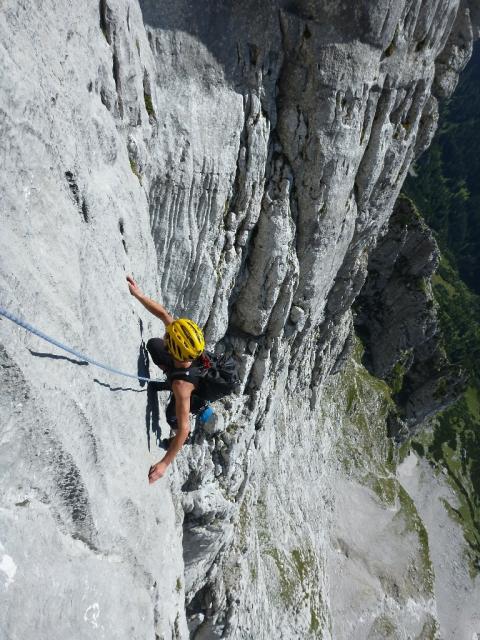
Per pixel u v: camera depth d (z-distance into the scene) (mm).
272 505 28078
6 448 4312
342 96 13312
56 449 4812
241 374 18172
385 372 64812
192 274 13594
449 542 67125
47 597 4402
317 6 11867
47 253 5113
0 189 4414
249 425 19609
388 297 61281
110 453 6012
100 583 5277
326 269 18656
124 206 7836
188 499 17469
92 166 6910
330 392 48125
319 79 12828
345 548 42719
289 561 28312
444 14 14477
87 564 5164
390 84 14688
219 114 11898
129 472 6543
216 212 13133
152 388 8039
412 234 56156
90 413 5516
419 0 13258
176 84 10914
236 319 17281
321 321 28391
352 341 41469
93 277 6113
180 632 8727
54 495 4938
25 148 4844
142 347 7703
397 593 44031
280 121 13656
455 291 131750
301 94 13172
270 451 27688
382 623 40375
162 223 11898
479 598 62781
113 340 6484
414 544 49938
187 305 14172
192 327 6801
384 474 54594
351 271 25062
